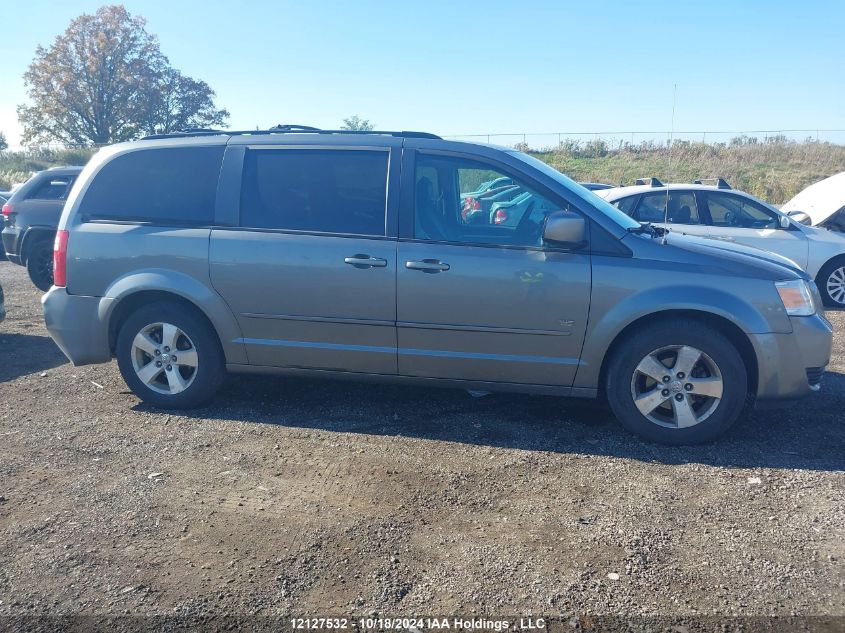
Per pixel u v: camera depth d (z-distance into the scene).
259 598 3.04
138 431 4.89
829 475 4.21
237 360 5.18
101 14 59.53
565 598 3.04
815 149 36.38
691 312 4.62
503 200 4.84
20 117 61.12
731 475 4.22
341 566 3.27
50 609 2.98
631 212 9.46
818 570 3.24
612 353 4.76
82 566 3.28
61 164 44.84
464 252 4.73
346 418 5.13
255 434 4.84
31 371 6.34
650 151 36.94
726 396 4.57
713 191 9.59
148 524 3.65
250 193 5.10
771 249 9.45
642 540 3.49
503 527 3.62
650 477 4.19
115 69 60.31
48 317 5.34
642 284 4.58
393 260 4.79
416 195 4.88
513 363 4.78
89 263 5.24
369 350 4.95
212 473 4.23
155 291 5.16
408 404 5.42
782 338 4.55
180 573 3.22
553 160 37.03
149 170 5.30
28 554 3.38
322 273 4.89
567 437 4.80
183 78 64.06
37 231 10.51
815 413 5.29
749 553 3.38
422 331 4.84
